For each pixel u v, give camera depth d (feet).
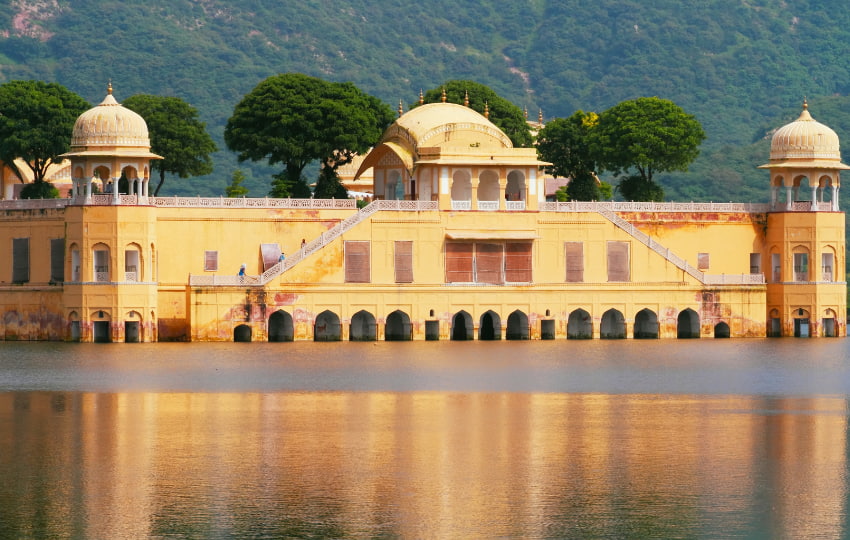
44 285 461.37
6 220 471.62
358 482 229.04
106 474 233.96
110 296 444.96
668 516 211.61
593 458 246.68
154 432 269.85
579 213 478.59
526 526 206.69
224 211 467.52
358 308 458.50
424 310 464.24
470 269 470.39
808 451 253.65
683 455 249.75
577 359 406.62
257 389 331.77
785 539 201.67
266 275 451.53
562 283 476.13
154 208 454.40
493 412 296.92
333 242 456.86
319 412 295.48
